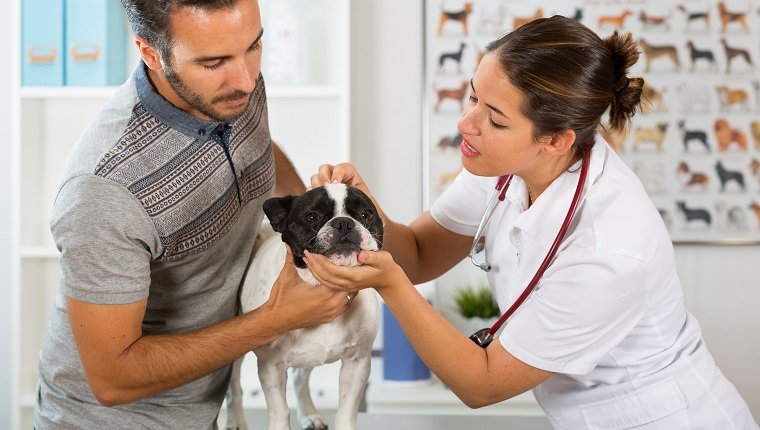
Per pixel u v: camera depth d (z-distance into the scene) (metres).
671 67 2.87
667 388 1.42
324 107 2.86
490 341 1.45
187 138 1.38
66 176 1.33
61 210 1.30
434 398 2.61
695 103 2.88
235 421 1.82
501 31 2.87
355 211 1.44
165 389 1.38
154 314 1.52
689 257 2.91
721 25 2.86
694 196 2.89
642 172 2.89
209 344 1.35
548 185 1.48
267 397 1.54
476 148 1.39
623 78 1.40
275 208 1.46
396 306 1.37
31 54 2.66
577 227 1.40
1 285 2.94
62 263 1.31
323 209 1.42
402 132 2.92
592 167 1.41
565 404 1.50
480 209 1.72
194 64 1.24
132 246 1.32
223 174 1.43
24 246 2.71
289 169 1.81
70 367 1.46
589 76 1.33
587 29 1.39
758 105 2.87
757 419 2.92
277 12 2.73
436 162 2.88
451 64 2.88
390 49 2.90
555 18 1.38
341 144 2.66
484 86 1.34
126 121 1.35
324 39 2.82
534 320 1.36
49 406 1.50
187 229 1.40
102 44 2.67
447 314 2.92
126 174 1.32
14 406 2.67
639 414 1.43
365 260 1.32
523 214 1.44
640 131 2.88
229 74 1.25
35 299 2.80
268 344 1.48
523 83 1.31
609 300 1.32
